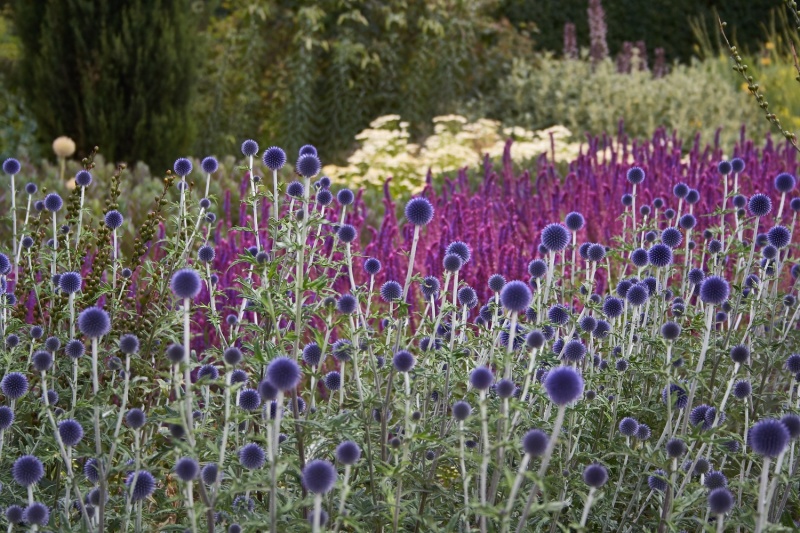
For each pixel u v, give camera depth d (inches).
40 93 480.1
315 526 97.7
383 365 144.6
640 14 799.7
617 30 802.8
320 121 644.1
